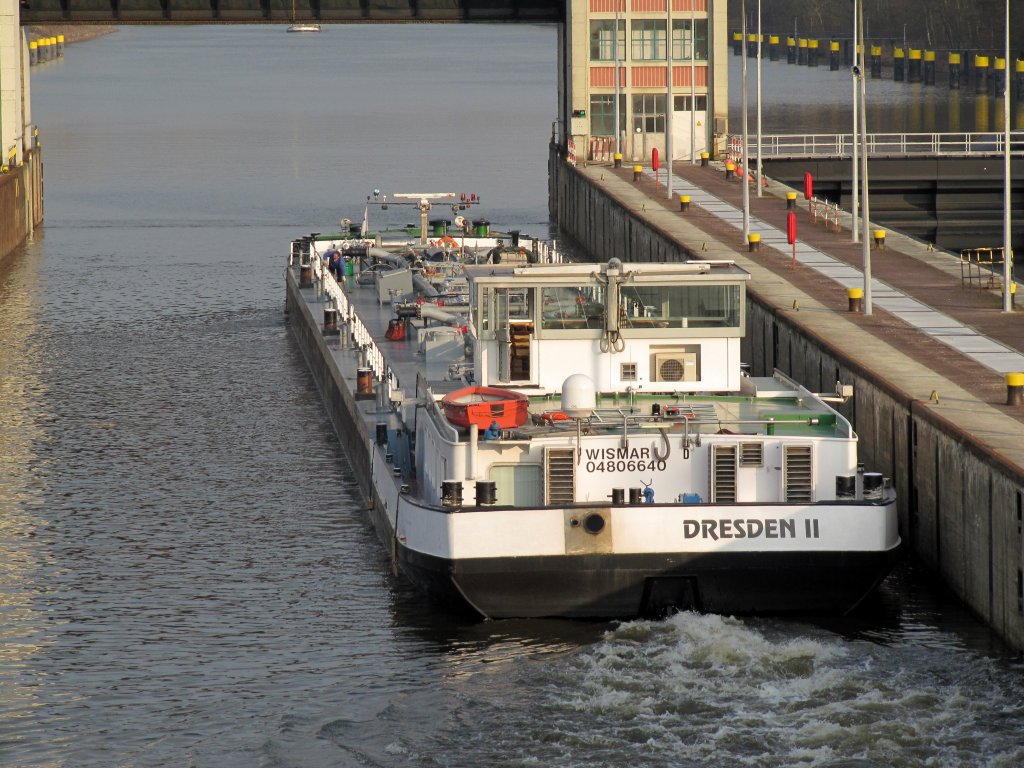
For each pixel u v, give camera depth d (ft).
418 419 588.50
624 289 572.10
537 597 514.68
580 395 540.93
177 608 565.94
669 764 437.17
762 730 452.35
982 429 559.38
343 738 463.01
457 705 478.59
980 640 513.45
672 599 517.55
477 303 571.28
